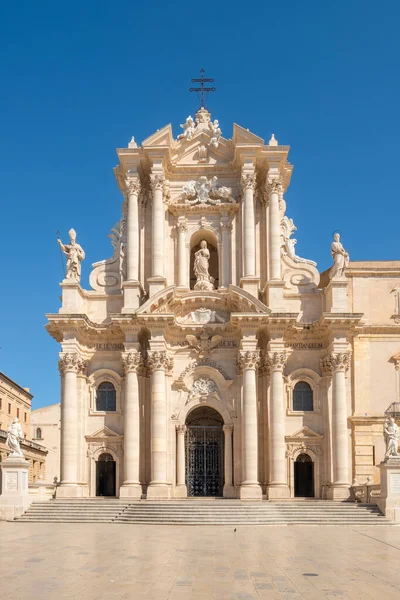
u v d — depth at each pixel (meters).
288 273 51.69
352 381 50.44
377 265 52.94
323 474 48.50
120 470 48.81
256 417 47.47
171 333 49.59
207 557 24.38
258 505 40.31
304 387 50.06
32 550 26.14
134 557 24.23
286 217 52.62
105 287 51.62
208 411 51.50
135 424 47.78
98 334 50.06
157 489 46.25
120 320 48.09
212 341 49.47
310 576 20.45
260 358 49.47
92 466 48.94
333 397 47.91
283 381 49.09
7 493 41.59
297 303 50.97
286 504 41.16
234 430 48.69
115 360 50.22
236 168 52.72
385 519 38.94
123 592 18.00
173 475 48.22
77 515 40.78
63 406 47.84
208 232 52.12
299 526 37.50
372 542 29.39
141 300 49.91
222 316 49.97
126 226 51.81
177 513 39.44
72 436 47.66
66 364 48.16
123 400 49.44
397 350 50.88
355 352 50.78
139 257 51.34
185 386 49.28
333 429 47.59
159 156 51.12
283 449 47.44
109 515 40.75
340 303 48.66
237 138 51.62
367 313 51.44
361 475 49.06
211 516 39.09
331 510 40.16
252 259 50.16
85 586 18.75
